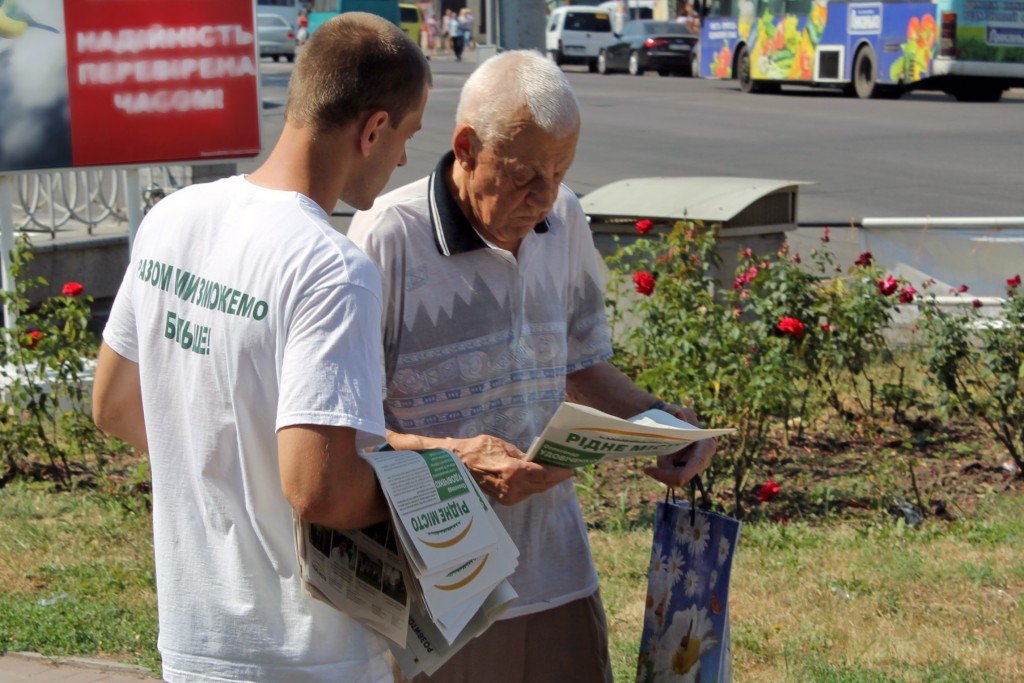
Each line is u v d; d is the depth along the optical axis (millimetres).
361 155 2057
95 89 7391
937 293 7953
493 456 2389
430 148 19078
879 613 4441
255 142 7871
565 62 40531
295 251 1905
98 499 5750
